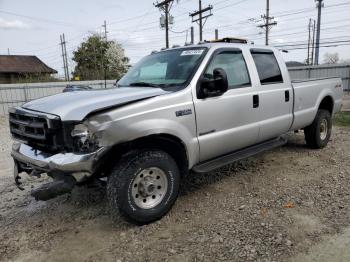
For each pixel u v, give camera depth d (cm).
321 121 634
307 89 580
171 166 368
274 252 297
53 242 338
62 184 319
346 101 1962
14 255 319
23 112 355
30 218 395
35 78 3347
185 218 373
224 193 441
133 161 339
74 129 315
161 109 353
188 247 314
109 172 357
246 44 490
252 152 477
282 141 541
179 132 369
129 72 503
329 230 331
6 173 583
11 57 5250
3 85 2228
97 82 2669
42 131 329
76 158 311
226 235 330
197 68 401
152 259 298
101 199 439
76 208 416
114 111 321
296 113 556
